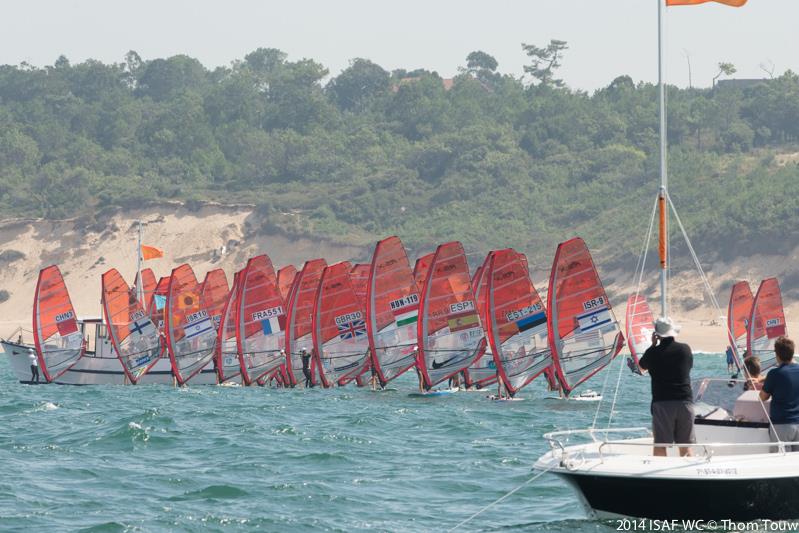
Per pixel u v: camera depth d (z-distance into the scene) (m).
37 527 71.56
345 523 73.12
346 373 193.38
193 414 142.50
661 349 66.75
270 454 104.62
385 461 99.81
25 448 109.38
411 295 180.88
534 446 108.62
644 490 63.47
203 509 77.75
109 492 84.56
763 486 63.31
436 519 73.94
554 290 160.38
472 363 172.75
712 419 70.69
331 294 192.88
